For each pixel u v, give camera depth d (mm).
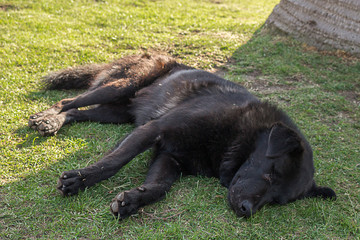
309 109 5477
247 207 2975
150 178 3416
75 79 5285
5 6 8859
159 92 4449
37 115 4180
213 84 4172
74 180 3115
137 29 8375
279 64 6996
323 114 5480
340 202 3537
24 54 6215
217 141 3562
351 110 5676
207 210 3191
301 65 7082
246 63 6941
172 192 3398
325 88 6387
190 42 7617
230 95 3920
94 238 2730
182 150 3639
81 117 4480
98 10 9391
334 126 5164
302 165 3154
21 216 2859
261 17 11148
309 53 7617
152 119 3975
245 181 3127
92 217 2922
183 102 4004
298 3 8070
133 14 9445
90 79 5305
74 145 3947
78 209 2990
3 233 2664
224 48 7555
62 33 7480
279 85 6332
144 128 3596
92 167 3223
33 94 5008
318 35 7727
